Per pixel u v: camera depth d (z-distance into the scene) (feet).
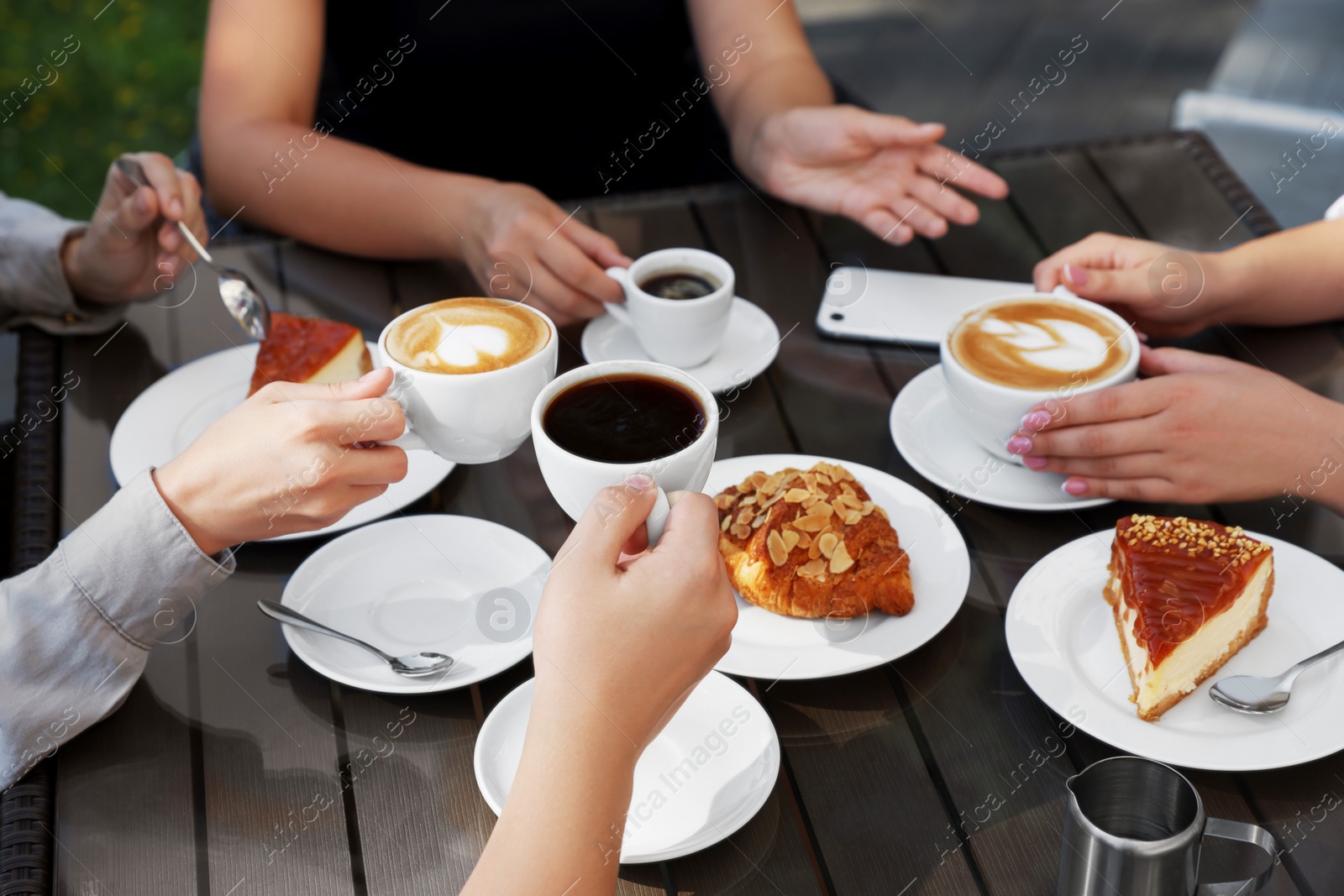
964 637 2.76
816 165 4.50
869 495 3.09
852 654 2.63
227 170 4.58
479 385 2.42
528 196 4.08
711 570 2.14
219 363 3.67
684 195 4.60
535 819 1.99
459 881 2.25
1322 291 3.74
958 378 3.14
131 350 3.83
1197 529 2.70
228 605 2.86
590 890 1.98
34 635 2.49
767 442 3.39
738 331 3.84
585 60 5.65
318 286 4.09
